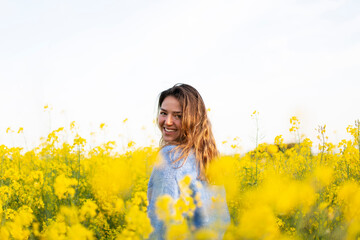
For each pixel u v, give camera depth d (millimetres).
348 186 1632
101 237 2553
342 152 5191
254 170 4277
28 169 5574
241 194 1661
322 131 5117
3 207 3244
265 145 5461
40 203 3520
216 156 1794
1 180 4246
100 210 2871
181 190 1449
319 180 1871
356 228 1431
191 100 1793
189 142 1655
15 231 2408
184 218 1303
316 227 1758
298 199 1328
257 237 1008
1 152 5434
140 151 4988
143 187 3609
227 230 1130
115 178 1959
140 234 1312
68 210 1531
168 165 1504
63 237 1387
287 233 1689
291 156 5562
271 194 1132
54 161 5406
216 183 1543
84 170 4734
